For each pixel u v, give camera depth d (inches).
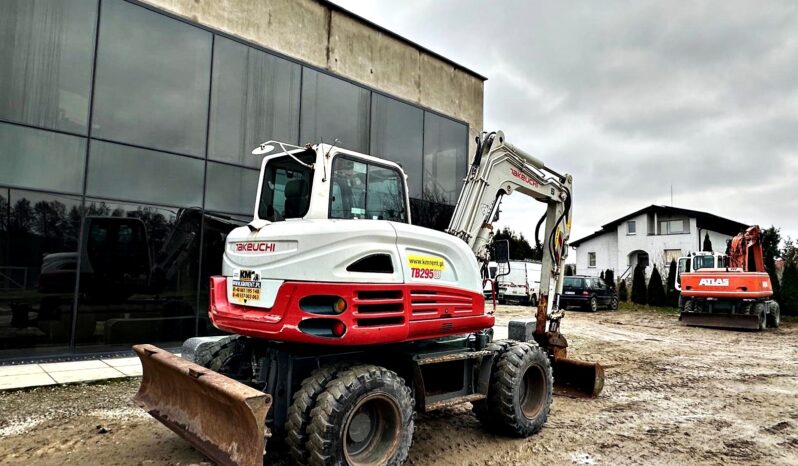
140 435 180.9
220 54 373.7
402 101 496.4
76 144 314.0
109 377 260.2
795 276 740.0
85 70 318.0
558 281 267.4
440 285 163.5
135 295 331.9
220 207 371.2
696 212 1207.6
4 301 287.7
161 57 346.9
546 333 257.1
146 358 167.5
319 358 148.9
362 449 140.6
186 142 356.5
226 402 126.3
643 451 180.4
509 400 182.7
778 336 534.9
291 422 133.0
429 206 514.9
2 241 289.0
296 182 166.9
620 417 222.5
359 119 458.3
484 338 193.5
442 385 173.8
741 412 234.7
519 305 884.6
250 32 390.3
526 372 200.7
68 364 290.5
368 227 146.9
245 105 385.7
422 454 172.4
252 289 150.5
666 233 1275.8
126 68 332.8
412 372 159.5
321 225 141.5
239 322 149.0
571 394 261.4
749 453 180.7
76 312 309.6
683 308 667.4
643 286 962.7
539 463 166.9
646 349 432.1
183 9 357.4
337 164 162.7
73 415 202.8
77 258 311.6
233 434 126.6
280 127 404.2
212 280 171.0
